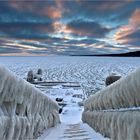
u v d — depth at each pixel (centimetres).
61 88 3900
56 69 10850
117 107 388
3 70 277
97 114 708
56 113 1112
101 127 616
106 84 995
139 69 263
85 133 722
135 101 296
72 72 9750
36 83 4106
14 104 328
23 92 370
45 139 568
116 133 395
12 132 312
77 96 3425
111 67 10550
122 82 335
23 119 380
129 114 318
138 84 269
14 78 320
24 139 395
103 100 527
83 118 1348
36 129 542
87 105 1066
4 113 295
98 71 9744
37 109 546
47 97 750
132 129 294
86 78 7475
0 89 271
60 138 601
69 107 2738
